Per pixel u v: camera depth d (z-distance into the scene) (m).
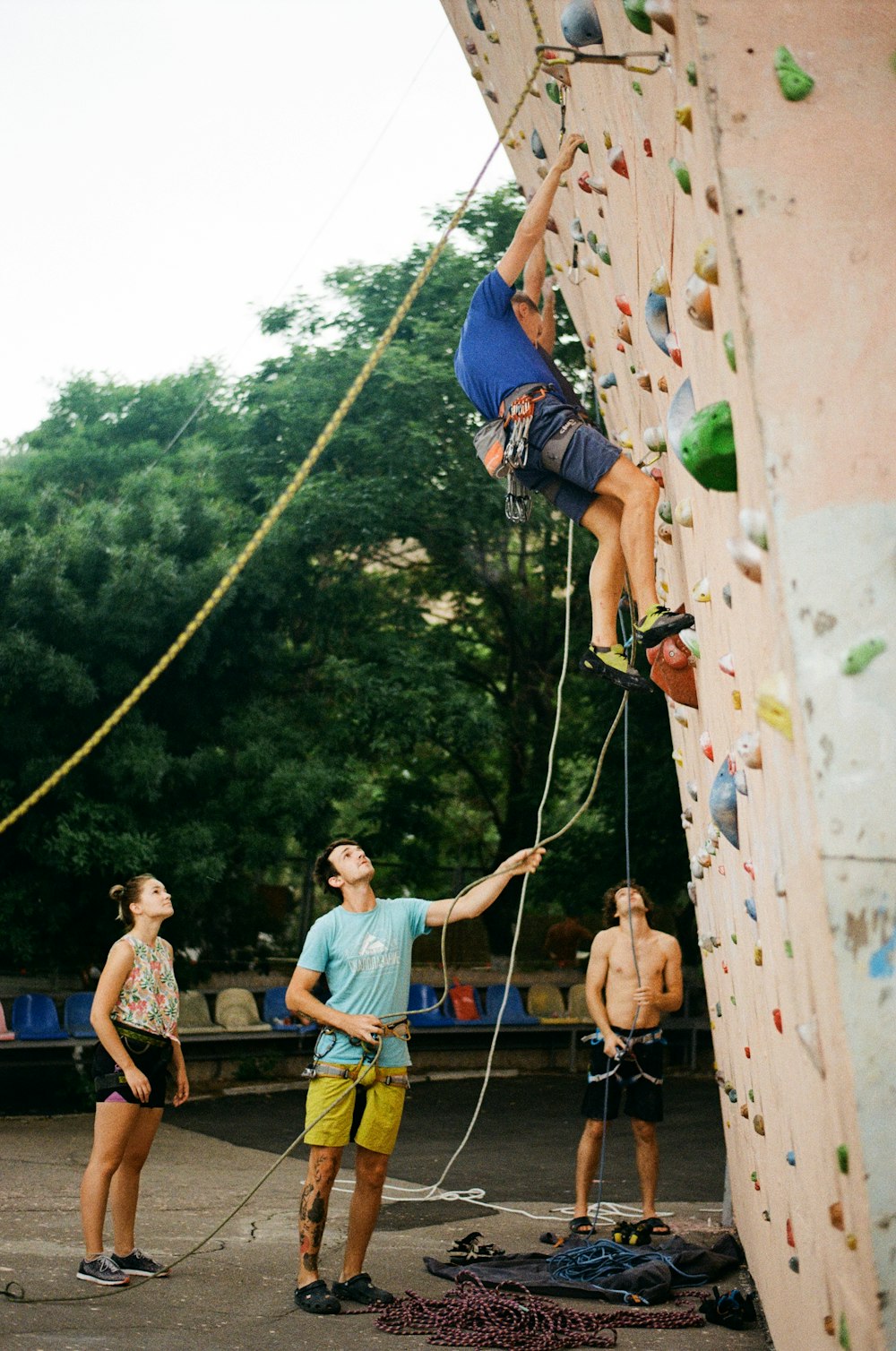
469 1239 6.09
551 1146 10.36
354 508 15.13
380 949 4.95
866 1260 1.71
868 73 1.75
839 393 1.71
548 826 17.58
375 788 19.84
